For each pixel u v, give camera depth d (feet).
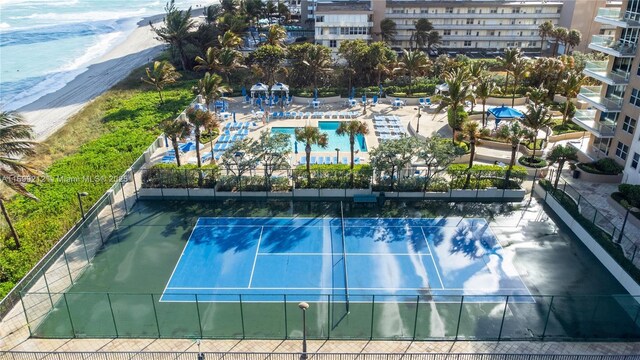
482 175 153.07
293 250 126.11
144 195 152.35
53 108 256.32
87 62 377.91
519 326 99.09
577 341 95.09
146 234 133.59
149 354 91.30
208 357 90.89
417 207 147.02
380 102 245.24
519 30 370.53
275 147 146.72
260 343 94.73
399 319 101.24
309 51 245.86
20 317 101.50
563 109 212.84
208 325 99.71
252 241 130.21
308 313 103.30
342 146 190.80
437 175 156.15
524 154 178.19
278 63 260.21
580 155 176.04
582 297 97.50
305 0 448.65
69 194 153.48
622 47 152.25
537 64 232.94
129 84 286.87
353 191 150.61
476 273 116.37
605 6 347.15
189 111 160.15
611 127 162.40
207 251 125.80
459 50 376.07
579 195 140.56
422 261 120.98
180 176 151.74
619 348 93.40
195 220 140.77
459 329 98.22
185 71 306.96
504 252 124.77
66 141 203.72
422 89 251.60
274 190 152.05
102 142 196.24
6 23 589.32
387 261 120.98
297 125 212.43
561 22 366.63
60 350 92.79
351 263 120.26
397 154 151.74
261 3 369.50
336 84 267.18
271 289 111.24
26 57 405.39
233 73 284.61
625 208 137.28
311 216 142.61
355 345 94.07
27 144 116.57
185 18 296.30
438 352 92.12
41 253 122.72
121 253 125.08
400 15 362.33
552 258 122.42
